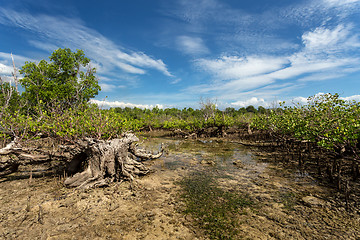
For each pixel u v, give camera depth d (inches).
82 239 174.9
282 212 227.1
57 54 928.9
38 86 829.2
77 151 336.2
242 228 194.9
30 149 330.0
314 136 407.5
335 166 365.7
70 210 227.1
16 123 395.5
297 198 264.4
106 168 332.8
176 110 2128.4
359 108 329.4
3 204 238.2
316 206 239.5
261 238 178.2
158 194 279.7
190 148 687.7
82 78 930.1
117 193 281.3
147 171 374.6
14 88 742.5
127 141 367.2
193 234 184.7
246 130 1070.4
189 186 313.4
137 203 249.1
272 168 414.9
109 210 228.7
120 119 506.3
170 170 407.2
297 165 431.2
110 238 176.7
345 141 326.0
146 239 176.2
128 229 191.0
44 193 274.5
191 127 1110.4
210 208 237.8
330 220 207.8
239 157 530.3
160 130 1401.3
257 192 287.4
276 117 619.8
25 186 300.8
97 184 304.5
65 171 362.6
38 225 195.0
